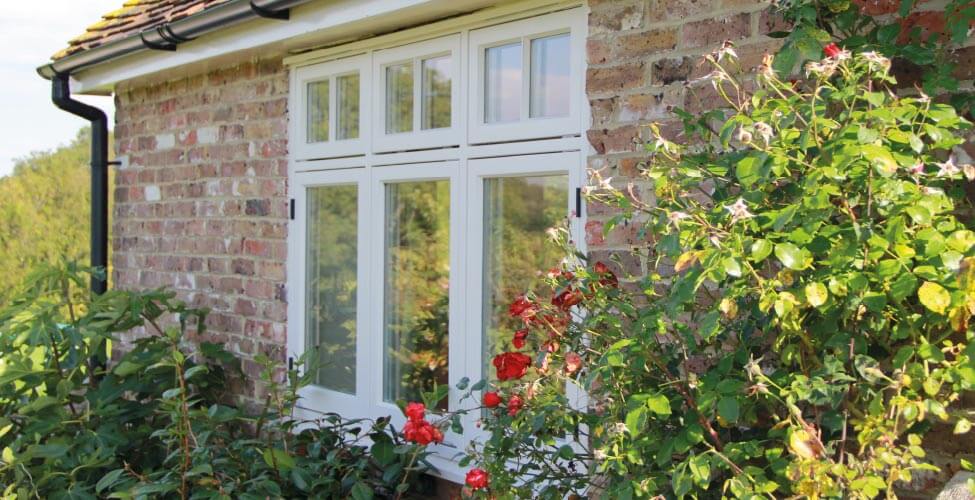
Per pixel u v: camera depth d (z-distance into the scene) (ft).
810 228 7.25
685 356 8.71
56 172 54.13
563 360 9.84
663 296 9.62
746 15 9.87
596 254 11.12
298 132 15.90
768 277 8.42
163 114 18.76
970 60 8.49
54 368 16.29
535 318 10.10
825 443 8.55
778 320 7.84
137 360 15.97
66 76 19.38
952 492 7.21
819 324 7.94
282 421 16.06
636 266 10.68
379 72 14.53
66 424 15.66
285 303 16.12
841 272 7.41
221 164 17.34
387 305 14.66
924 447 8.75
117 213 20.17
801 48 8.42
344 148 15.12
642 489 8.21
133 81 19.19
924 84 8.38
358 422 14.26
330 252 15.60
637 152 10.79
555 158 11.94
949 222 7.52
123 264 20.06
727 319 8.92
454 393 13.41
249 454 14.08
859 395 7.85
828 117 8.66
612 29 11.07
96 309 16.24
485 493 10.37
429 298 13.94
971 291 6.97
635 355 8.73
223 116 17.28
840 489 7.34
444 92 13.62
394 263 14.51
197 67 17.48
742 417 8.66
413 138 13.99
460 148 13.26
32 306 16.12
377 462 14.02
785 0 9.00
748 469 7.75
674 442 8.30
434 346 13.87
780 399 7.73
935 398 8.05
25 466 14.84
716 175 8.57
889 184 7.29
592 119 11.27
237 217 17.02
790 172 8.10
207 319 17.71
